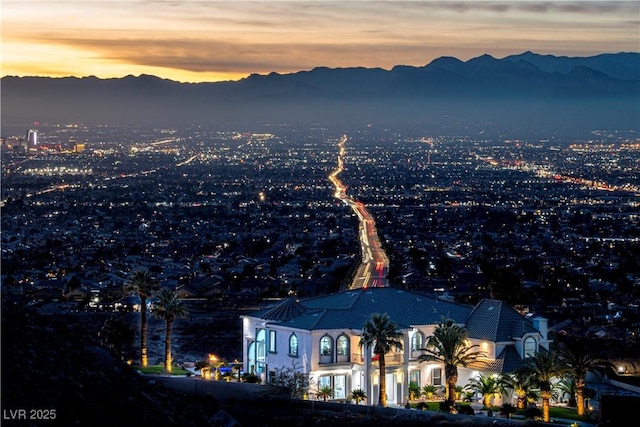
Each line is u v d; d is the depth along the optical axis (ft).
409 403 477.77
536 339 496.64
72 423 291.38
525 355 494.59
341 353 496.23
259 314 529.45
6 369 294.25
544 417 442.09
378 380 487.20
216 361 560.61
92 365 330.75
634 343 599.57
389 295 526.98
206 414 368.89
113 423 304.91
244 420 417.28
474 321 509.76
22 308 342.23
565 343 510.17
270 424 414.82
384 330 465.06
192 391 461.37
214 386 462.60
